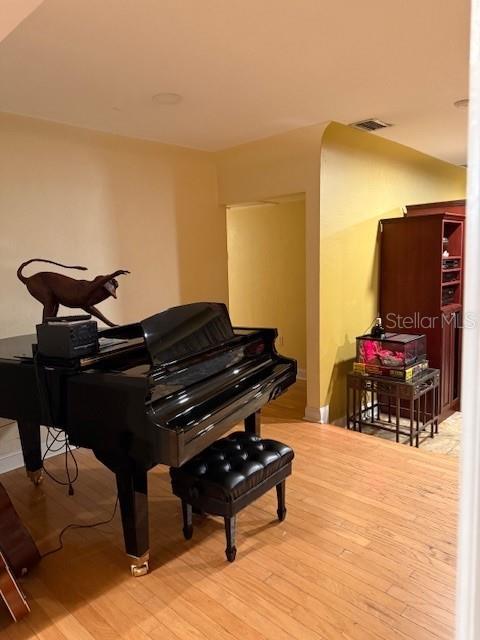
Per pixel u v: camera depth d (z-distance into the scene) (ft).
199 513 8.43
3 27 4.91
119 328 9.16
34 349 7.23
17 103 9.20
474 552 1.84
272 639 5.63
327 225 12.59
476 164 1.70
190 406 6.97
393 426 14.02
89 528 8.17
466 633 1.91
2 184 10.07
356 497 8.85
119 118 10.26
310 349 13.04
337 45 7.02
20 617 6.02
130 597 6.41
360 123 11.27
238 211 19.20
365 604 6.15
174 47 6.97
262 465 7.33
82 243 11.57
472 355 1.77
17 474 10.36
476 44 1.71
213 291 15.02
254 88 8.75
